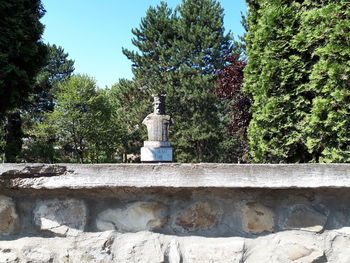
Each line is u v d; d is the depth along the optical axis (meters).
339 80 3.20
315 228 1.56
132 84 19.27
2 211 1.60
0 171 1.51
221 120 17.45
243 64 9.95
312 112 3.60
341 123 3.19
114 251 1.57
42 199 1.62
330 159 3.38
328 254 1.54
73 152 18.75
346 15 3.21
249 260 1.54
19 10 7.29
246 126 9.14
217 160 17.91
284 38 3.95
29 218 1.61
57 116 17.44
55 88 22.00
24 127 18.25
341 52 3.14
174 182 1.49
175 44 17.92
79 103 17.72
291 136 3.94
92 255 1.56
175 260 1.55
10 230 1.60
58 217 1.60
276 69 3.96
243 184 1.47
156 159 9.09
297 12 3.90
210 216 1.59
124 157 23.19
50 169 1.53
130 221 1.60
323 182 1.46
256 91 4.51
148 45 18.48
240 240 1.56
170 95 17.14
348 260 1.53
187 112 17.80
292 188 1.49
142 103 18.83
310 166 1.47
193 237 1.57
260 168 1.48
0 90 6.85
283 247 1.55
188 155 17.67
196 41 17.61
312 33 3.49
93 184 1.51
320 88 3.43
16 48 7.09
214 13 17.98
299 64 3.78
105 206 1.61
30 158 14.91
